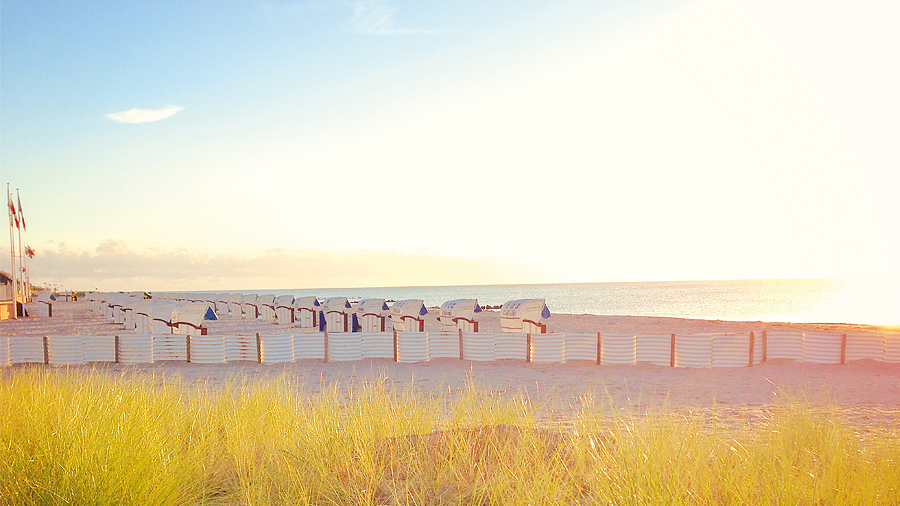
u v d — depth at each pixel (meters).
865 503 3.66
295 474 4.33
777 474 3.93
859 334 13.33
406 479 4.17
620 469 3.94
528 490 3.77
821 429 4.93
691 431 4.67
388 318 29.77
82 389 6.16
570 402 9.31
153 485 3.98
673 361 13.39
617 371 12.90
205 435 5.39
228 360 14.18
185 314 21.56
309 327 28.44
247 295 38.78
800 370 12.79
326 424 5.17
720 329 25.78
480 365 13.76
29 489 3.90
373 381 11.39
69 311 44.66
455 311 22.19
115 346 14.25
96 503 3.74
